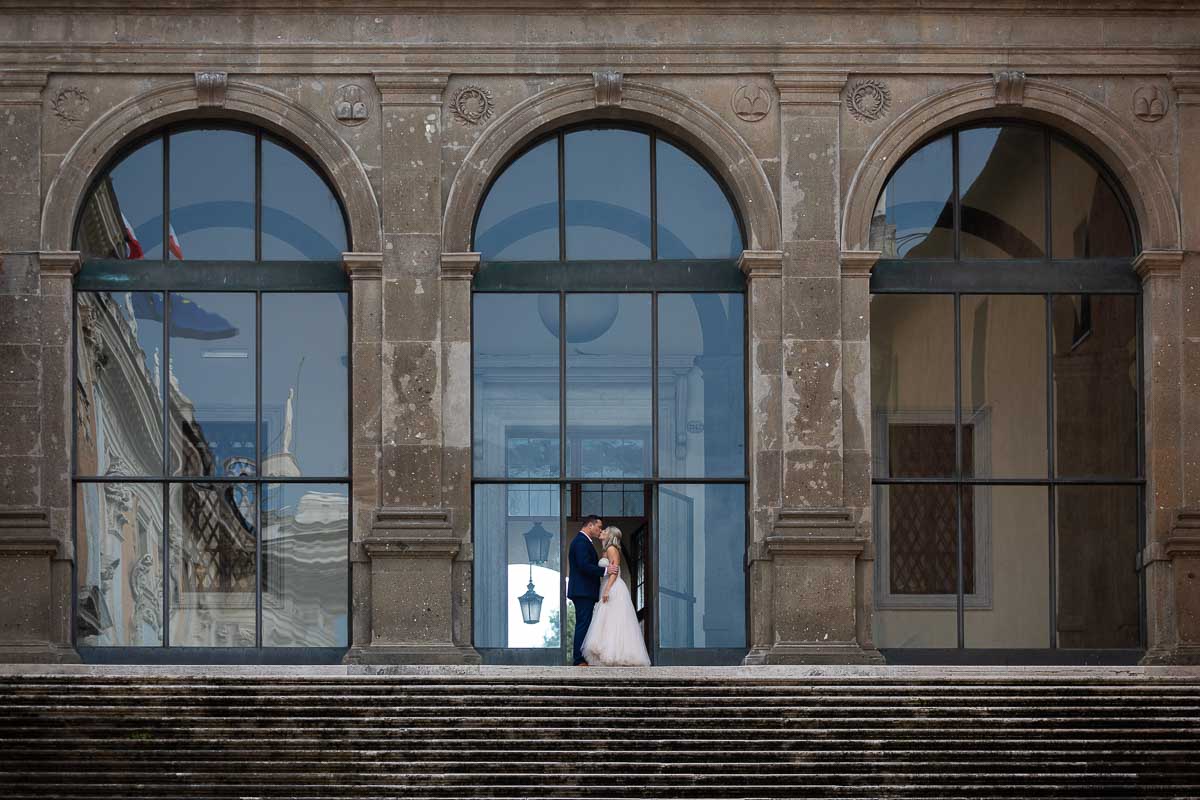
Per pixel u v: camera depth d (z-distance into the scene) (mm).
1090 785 25266
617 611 30781
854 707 26969
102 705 26578
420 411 32219
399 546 31859
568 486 32750
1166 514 32562
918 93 32875
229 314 32812
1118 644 32812
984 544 32844
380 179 32562
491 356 32812
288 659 32312
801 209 32625
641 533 32844
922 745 25922
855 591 32125
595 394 32875
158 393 32656
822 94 32781
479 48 32656
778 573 31984
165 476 32500
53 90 32469
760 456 32344
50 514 31953
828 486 32188
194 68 32500
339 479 32531
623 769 25250
